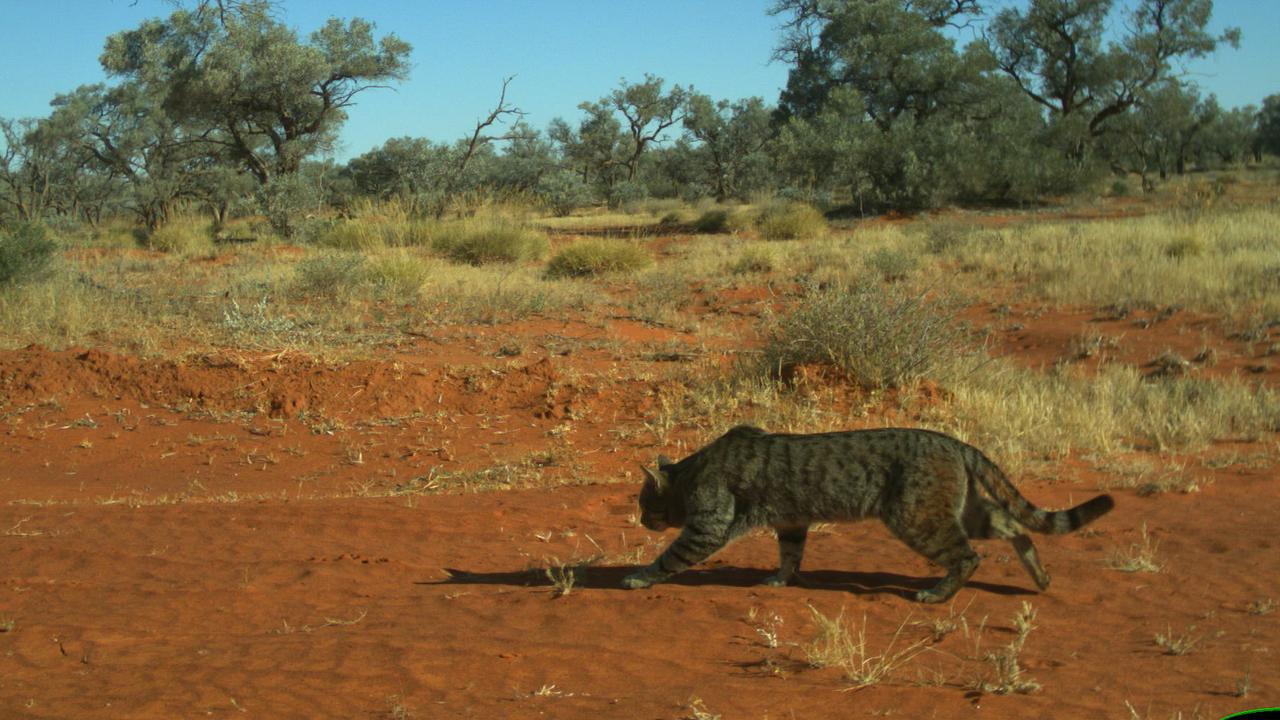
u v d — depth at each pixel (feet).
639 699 15.25
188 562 24.54
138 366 43.37
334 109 133.49
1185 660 16.56
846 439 20.63
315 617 20.22
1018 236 83.10
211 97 123.44
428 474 34.19
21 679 16.70
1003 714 14.34
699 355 46.98
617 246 77.25
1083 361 49.93
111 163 167.12
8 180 171.32
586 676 16.42
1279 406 38.75
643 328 56.18
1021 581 21.80
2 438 38.19
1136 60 164.76
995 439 35.04
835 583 21.84
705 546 20.94
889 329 40.70
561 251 77.61
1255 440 35.68
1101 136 173.37
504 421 39.63
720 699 15.10
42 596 21.81
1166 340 51.72
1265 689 15.07
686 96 228.84
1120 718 14.08
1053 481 31.07
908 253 76.33
